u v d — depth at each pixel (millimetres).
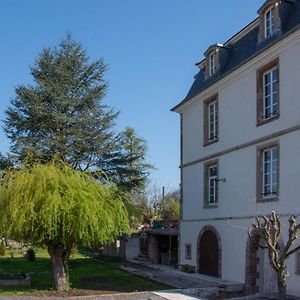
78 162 32656
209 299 16047
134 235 34969
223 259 19703
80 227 15695
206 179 21609
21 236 16047
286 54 16453
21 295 15539
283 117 16422
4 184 16125
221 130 20484
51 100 32781
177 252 26953
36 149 31000
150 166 35781
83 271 23750
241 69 18781
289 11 17312
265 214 16953
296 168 15586
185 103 23484
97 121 33000
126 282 19328
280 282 10758
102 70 34406
